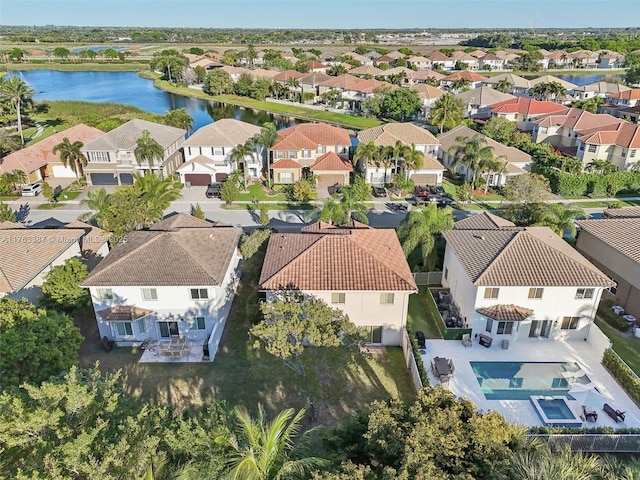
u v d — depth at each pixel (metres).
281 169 63.56
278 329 23.52
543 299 31.33
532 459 15.45
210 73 141.25
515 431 17.41
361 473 14.92
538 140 81.31
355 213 53.00
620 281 36.47
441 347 32.00
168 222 39.81
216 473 15.16
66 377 17.44
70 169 66.62
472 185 62.91
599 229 38.94
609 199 61.00
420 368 27.72
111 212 41.06
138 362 30.64
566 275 30.72
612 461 15.80
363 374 29.58
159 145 61.38
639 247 35.09
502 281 30.47
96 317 32.09
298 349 23.03
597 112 102.38
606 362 29.91
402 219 53.78
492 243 33.97
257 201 58.91
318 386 24.88
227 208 56.66
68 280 32.78
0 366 22.25
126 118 97.94
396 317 31.56
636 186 62.34
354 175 66.81
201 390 28.14
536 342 32.50
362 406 26.84
